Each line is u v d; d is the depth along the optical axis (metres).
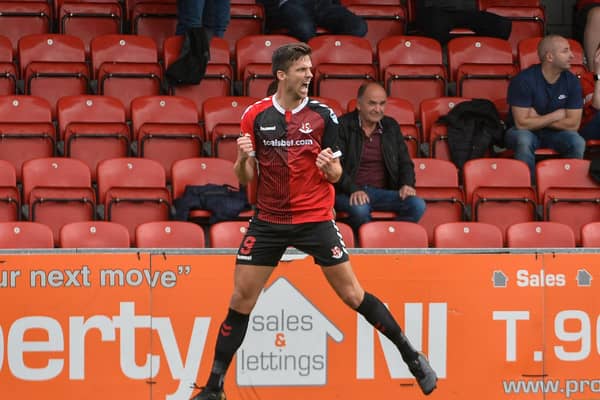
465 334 27.25
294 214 23.45
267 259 23.73
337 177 22.75
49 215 33.19
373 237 31.38
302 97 23.38
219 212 33.34
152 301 26.47
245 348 26.80
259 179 23.70
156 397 26.42
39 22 42.72
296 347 26.94
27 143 36.12
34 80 39.25
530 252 27.44
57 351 26.20
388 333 24.00
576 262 27.55
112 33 42.91
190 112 38.28
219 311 26.61
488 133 38.34
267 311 26.91
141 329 26.42
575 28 47.41
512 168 36.34
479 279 27.30
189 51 39.62
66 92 39.44
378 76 42.31
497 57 43.19
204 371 26.56
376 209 33.75
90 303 26.30
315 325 27.00
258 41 41.84
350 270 23.77
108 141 36.47
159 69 40.09
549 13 49.72
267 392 26.84
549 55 38.06
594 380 27.56
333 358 27.03
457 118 38.31
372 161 34.41
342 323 27.05
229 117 38.19
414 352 24.16
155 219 33.69
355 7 45.16
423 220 34.81
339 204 33.19
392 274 27.05
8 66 39.50
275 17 43.72
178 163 35.00
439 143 38.34
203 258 26.61
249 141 22.78
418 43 42.84
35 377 26.12
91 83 40.38
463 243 32.06
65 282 26.22
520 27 46.09
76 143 36.25
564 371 27.48
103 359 26.30
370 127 34.34
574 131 38.50
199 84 40.22
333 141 23.31
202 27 40.56
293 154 23.28
